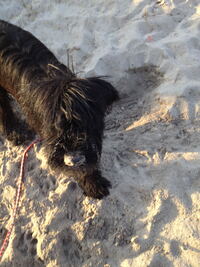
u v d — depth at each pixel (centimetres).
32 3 138
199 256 75
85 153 69
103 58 111
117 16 122
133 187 87
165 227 80
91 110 69
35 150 101
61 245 86
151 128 95
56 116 68
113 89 78
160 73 105
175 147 90
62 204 90
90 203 88
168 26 114
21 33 91
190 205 81
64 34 126
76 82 70
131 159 92
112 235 83
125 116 101
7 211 96
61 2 134
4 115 104
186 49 104
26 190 96
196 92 96
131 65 109
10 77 87
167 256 77
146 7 120
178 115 95
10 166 101
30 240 89
